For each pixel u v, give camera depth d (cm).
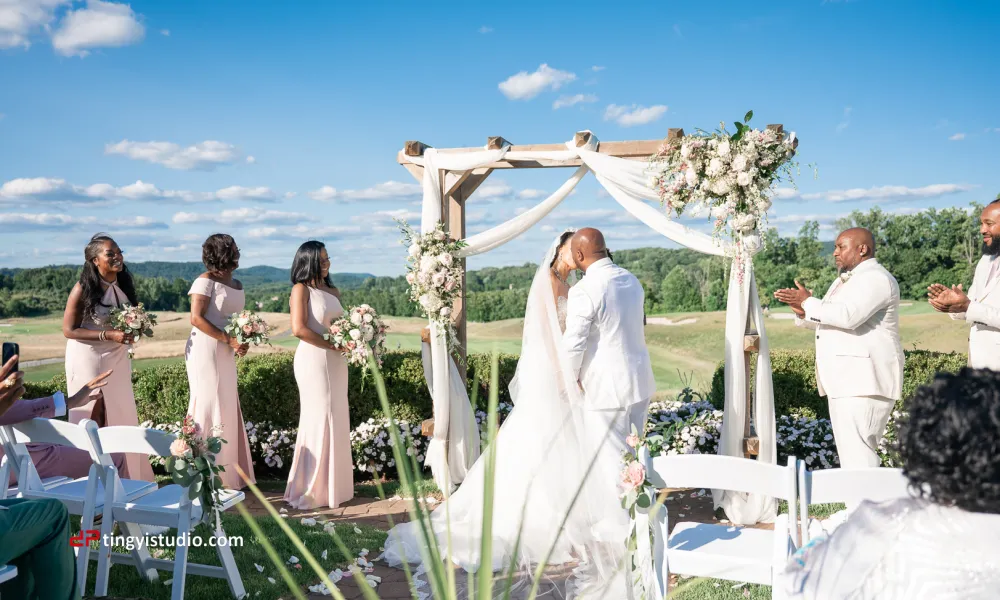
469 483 430
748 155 423
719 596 325
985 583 107
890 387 407
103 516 328
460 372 560
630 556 287
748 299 460
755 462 258
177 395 628
